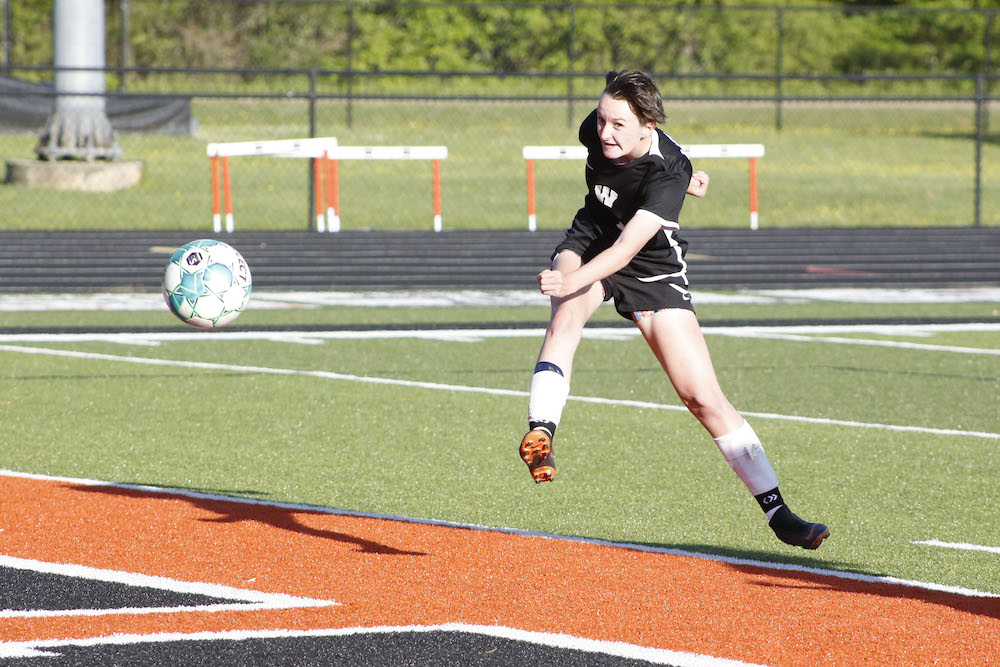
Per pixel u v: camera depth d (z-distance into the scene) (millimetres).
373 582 15242
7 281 47031
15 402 27156
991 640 13438
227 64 127062
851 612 14328
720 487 20844
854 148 111312
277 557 16266
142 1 125500
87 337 34344
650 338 14773
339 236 62031
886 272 53188
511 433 24844
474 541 17203
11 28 121938
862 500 20203
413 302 44781
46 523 17766
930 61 139875
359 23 126125
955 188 89375
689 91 131125
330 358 33719
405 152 65625
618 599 14703
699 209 77562
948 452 23812
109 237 59438
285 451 23062
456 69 126062
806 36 135625
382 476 21250
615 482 21109
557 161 99812
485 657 12812
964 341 38031
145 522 17922
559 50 128375
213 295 17188
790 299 46312
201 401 27672
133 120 97375
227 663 12625
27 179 76938
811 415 27203
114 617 13938
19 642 13148
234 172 87438
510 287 48188
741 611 14305
